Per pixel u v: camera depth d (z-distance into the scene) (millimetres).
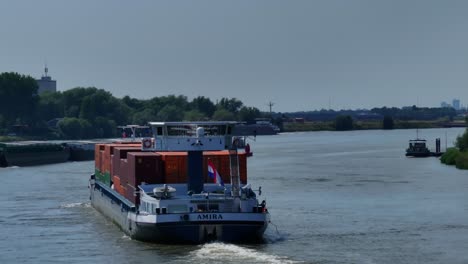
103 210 153250
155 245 115000
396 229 132125
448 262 106000
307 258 107438
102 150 165625
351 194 187625
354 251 112688
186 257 106000
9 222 145750
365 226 135500
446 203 166875
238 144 118625
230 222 111125
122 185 137875
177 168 124500
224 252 108375
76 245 120250
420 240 121875
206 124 121500
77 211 161000
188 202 113750
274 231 130000
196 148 120250
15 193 196750
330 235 126125
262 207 114375
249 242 114625
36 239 126750
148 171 124125
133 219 118875
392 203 168375
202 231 111625
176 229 111312
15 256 113688
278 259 105625
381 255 110312
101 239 124750
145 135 171750
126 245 117312
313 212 154250
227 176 127438
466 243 119125
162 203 113188
